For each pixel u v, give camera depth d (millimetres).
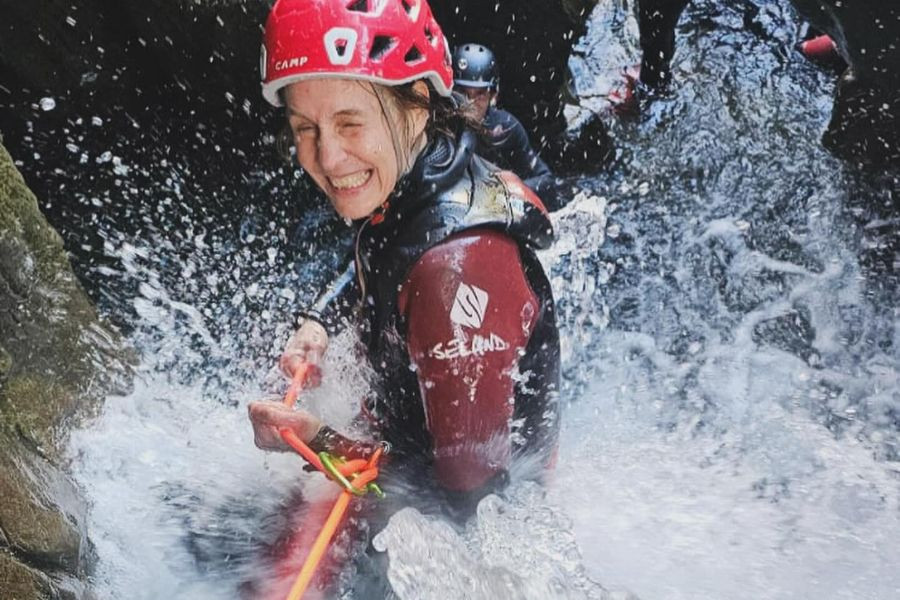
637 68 16047
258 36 11922
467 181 6035
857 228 12438
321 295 7602
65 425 7016
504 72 14461
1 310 7039
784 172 14102
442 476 6113
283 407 6363
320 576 6770
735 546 7562
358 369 6801
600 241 12953
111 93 12469
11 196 7621
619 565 7164
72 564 5836
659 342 11398
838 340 11312
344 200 5918
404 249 5902
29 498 5820
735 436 9250
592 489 8031
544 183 12641
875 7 10586
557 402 6863
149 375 8305
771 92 15523
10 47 11828
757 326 11648
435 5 14039
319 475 7359
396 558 6125
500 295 5871
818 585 7191
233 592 6719
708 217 13664
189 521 7016
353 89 5719
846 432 9562
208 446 7676
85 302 8047
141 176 12688
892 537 7812
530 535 6254
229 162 12930
